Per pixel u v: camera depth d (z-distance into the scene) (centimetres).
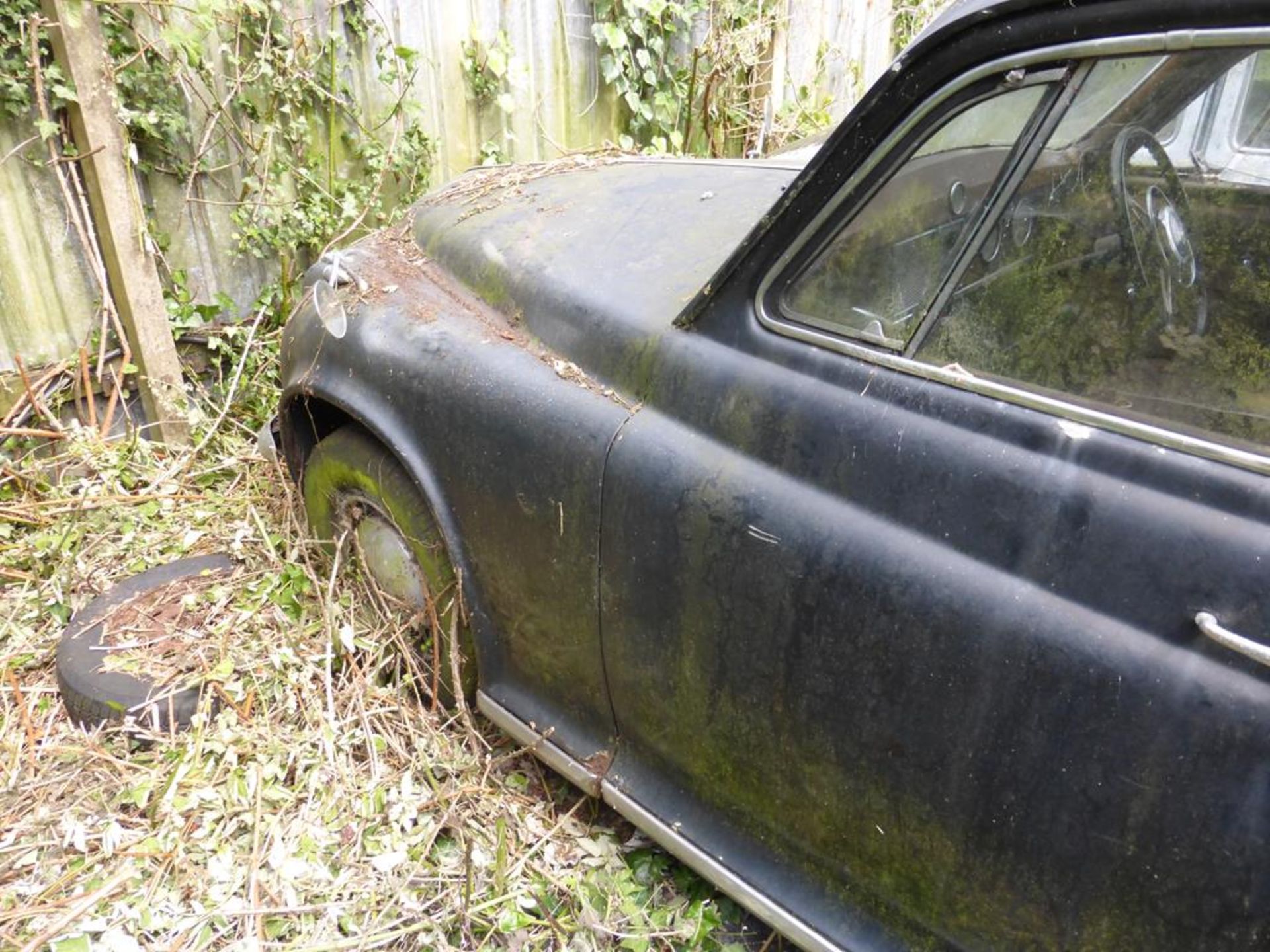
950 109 140
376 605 254
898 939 161
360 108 385
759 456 161
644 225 220
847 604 149
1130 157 129
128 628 254
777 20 508
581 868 212
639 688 188
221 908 190
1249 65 117
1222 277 124
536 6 425
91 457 317
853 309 156
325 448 254
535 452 193
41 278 321
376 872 203
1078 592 129
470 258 235
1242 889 119
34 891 192
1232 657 119
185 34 317
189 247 355
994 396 140
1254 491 119
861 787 155
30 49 295
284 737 231
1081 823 131
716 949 197
